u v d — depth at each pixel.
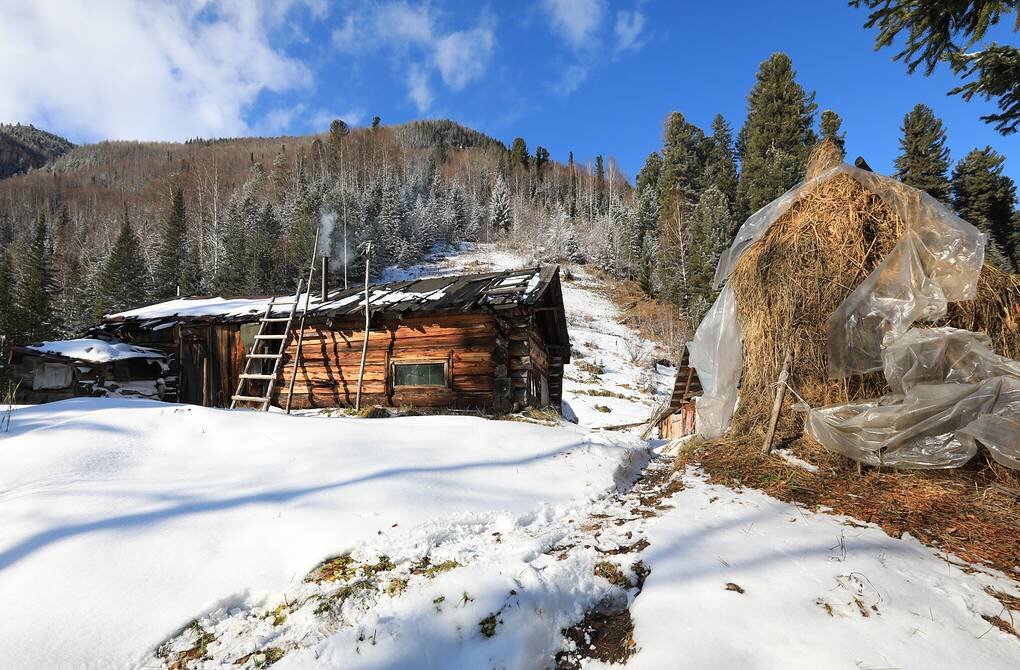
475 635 2.10
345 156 95.38
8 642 2.06
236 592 2.45
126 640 2.13
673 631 2.00
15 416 5.32
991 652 1.84
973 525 2.98
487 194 91.56
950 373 3.79
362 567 2.64
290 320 9.57
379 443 4.84
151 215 73.94
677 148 56.16
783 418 4.59
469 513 3.39
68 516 3.05
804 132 41.12
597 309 39.97
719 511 3.36
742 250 5.36
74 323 38.09
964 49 5.36
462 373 9.05
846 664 1.74
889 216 4.40
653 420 8.83
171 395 11.94
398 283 11.40
